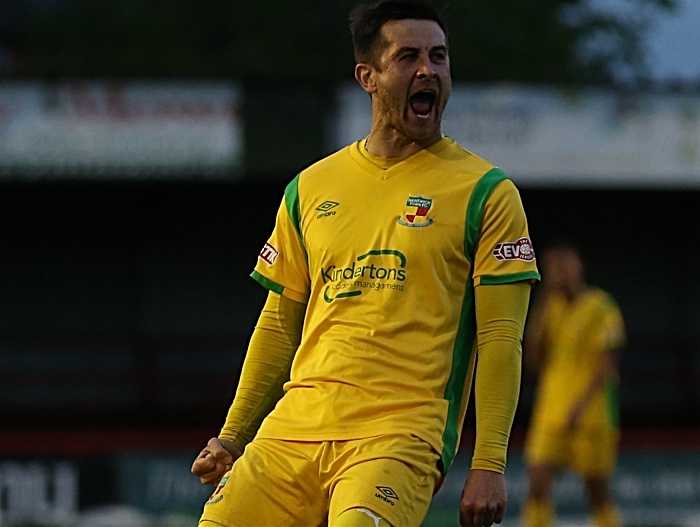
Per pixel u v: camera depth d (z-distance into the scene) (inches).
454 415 479.8
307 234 497.0
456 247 477.1
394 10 491.2
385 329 471.2
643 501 1328.7
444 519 1288.1
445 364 473.7
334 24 2881.4
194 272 2030.0
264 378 514.6
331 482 464.1
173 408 2017.7
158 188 1984.5
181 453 1328.7
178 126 1686.8
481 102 1680.6
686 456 1337.4
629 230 2041.1
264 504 471.8
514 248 478.6
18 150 1679.4
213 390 1985.7
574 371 1180.5
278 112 1691.7
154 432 1740.9
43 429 1916.8
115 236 2020.2
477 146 1680.6
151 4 2982.3
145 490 1322.6
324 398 472.7
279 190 2014.0
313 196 500.7
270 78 1686.8
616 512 1203.9
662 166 1702.8
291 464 472.7
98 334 2012.8
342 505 448.1
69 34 2930.6
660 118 1704.0
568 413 1154.7
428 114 489.1
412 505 454.9
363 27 498.9
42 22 2950.3
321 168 507.8
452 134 1678.2
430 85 484.4
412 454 457.7
